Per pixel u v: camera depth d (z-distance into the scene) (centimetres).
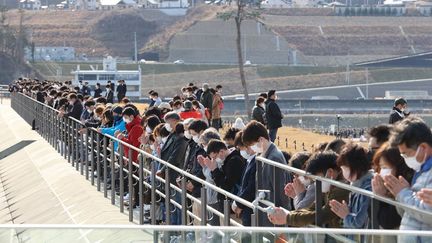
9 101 11438
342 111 11225
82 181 3547
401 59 18962
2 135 6769
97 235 1112
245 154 1770
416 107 11625
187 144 2247
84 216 2900
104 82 14362
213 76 18725
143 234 1112
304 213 1382
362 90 18188
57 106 4938
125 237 1113
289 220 1395
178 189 2125
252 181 1681
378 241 1069
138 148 2655
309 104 11450
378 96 18100
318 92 18138
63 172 3941
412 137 1186
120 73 14612
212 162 1898
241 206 1681
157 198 2350
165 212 2250
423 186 1181
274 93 4044
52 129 5112
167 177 2181
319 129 8225
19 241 1104
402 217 1177
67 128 4322
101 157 3284
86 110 3844
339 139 1517
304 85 18288
